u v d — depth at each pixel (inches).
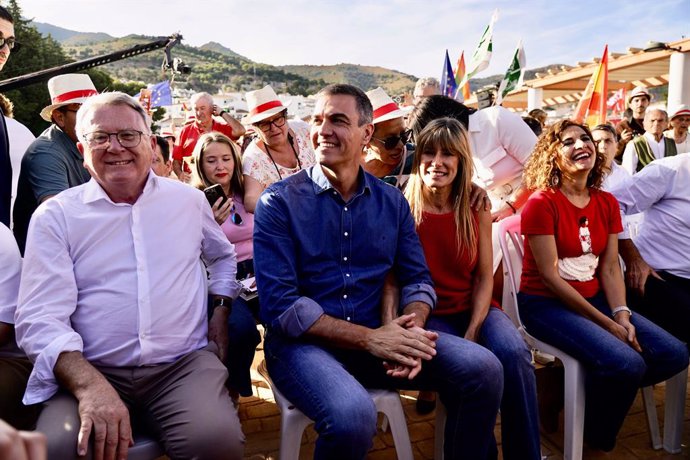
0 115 99.3
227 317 88.7
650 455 100.3
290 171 131.0
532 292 103.9
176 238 78.0
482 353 76.7
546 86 548.4
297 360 76.3
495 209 131.0
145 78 7509.8
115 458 61.9
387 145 119.8
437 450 92.6
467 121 124.1
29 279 70.6
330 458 68.3
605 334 91.8
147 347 73.9
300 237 81.4
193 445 66.9
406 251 88.7
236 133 232.2
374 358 82.2
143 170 75.0
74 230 72.8
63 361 66.5
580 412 94.0
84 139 72.5
